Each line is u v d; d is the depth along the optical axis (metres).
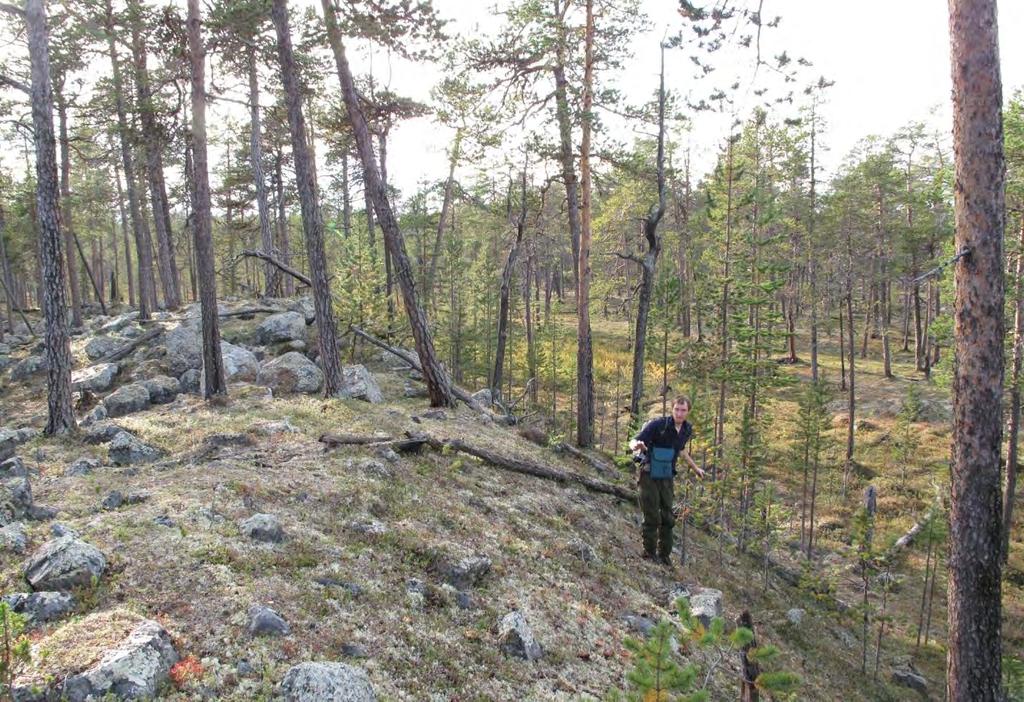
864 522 13.41
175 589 5.41
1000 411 6.63
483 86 17.47
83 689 3.90
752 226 21.12
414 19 14.34
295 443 10.66
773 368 20.23
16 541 5.89
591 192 19.80
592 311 60.91
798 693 8.87
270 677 4.52
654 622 8.05
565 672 6.15
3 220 35.31
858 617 12.99
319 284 15.64
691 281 31.97
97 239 56.25
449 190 30.12
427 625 5.99
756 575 14.36
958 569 6.88
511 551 8.46
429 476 10.23
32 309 42.59
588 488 13.15
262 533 6.65
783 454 28.77
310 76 16.45
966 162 6.52
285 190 38.75
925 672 13.94
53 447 10.75
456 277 35.94
